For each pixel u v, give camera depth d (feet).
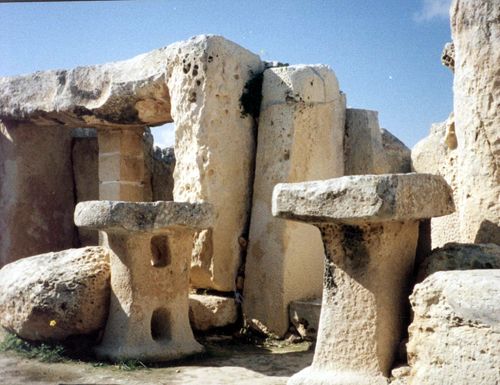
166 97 24.11
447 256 12.89
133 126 27.68
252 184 22.29
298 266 20.85
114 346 17.39
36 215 30.19
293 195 13.23
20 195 29.66
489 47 13.12
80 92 26.37
